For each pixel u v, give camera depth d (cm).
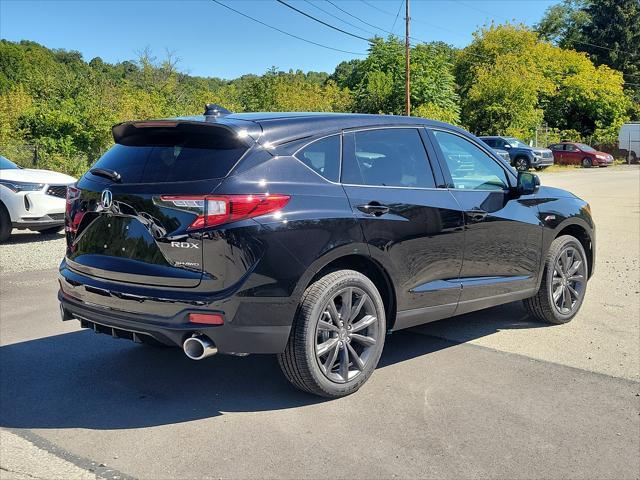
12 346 500
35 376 434
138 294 361
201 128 367
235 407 382
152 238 361
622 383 421
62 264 436
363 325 400
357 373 399
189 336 351
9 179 991
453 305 464
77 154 2272
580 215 573
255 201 349
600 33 6800
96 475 302
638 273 781
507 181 518
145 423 361
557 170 3441
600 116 4947
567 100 4903
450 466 310
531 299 551
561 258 556
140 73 4109
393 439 339
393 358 471
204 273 346
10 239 1065
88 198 394
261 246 348
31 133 2338
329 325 381
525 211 518
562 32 7412
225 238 342
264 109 3725
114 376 435
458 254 457
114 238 379
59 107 2420
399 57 3850
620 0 6744
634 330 545
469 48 5291
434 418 366
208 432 348
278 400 392
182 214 350
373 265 413
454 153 478
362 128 420
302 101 3794
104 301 381
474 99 4141
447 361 464
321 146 394
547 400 392
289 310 362
